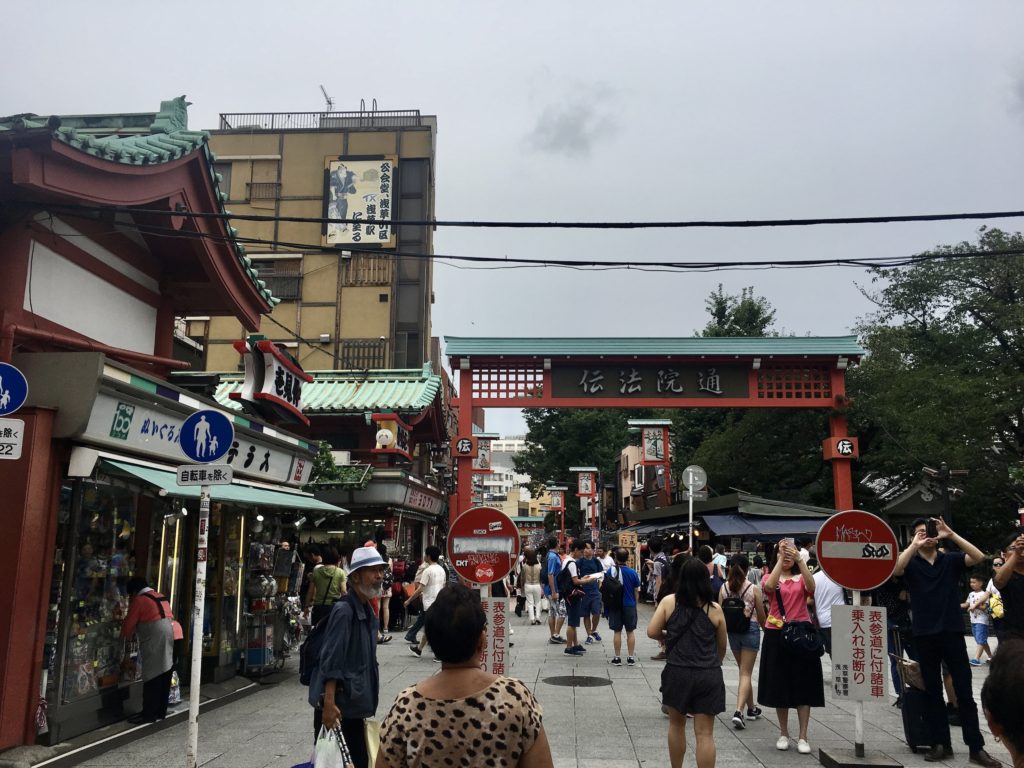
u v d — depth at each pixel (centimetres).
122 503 887
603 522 5184
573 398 2512
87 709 785
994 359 2627
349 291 3553
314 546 1394
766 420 2955
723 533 2011
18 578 690
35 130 702
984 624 1314
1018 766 196
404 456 2214
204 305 1203
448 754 278
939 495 1806
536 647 1471
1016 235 2617
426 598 1380
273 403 1218
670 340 2517
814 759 720
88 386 743
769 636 754
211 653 1059
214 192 1015
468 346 2519
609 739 780
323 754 502
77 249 912
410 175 3666
